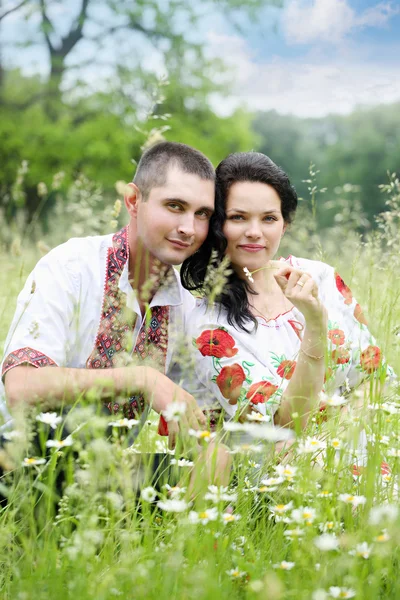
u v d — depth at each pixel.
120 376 2.09
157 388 2.06
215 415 2.54
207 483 1.75
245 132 18.73
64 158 16.55
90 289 2.39
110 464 1.58
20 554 1.68
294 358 2.40
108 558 1.58
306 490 1.69
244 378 2.50
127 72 17.56
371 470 1.77
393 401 2.19
